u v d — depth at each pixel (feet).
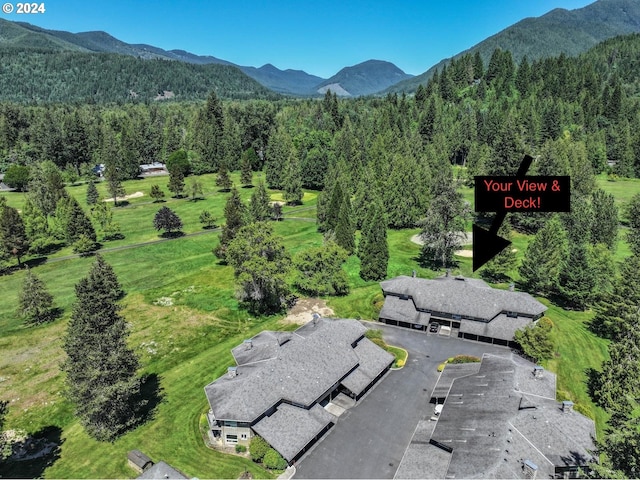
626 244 325.42
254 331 219.00
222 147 615.57
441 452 131.95
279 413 146.10
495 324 204.74
